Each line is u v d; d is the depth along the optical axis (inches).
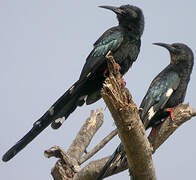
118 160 384.8
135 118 298.2
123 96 298.7
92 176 420.5
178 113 426.3
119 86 301.4
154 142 434.3
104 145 477.7
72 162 442.3
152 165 317.1
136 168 316.8
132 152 308.5
